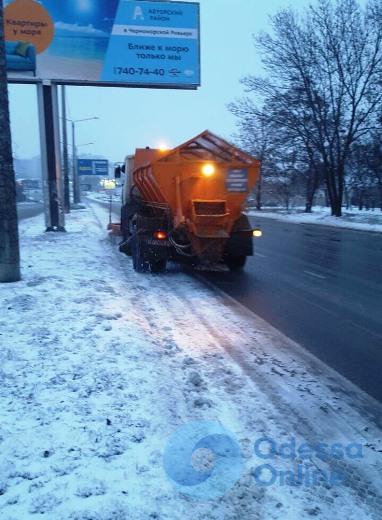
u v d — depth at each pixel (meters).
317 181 40.94
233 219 11.83
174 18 19.91
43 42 18.81
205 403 4.46
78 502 3.07
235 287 9.98
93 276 10.15
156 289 9.68
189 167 11.10
